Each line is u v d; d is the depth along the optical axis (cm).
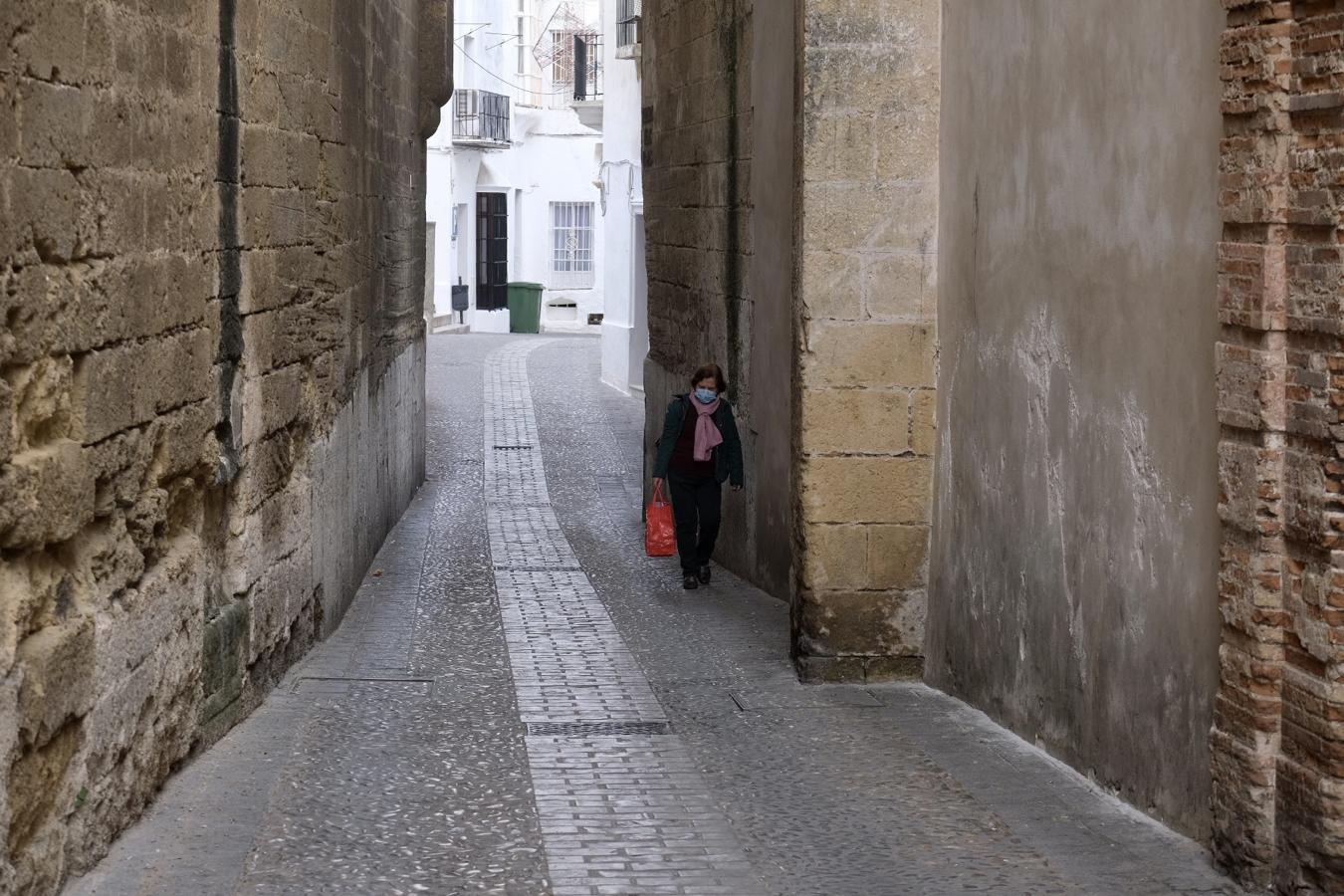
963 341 920
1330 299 547
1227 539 602
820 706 914
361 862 608
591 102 3284
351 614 1149
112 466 585
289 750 757
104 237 573
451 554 1461
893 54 965
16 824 496
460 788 723
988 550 873
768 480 1279
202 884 564
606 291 3072
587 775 757
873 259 972
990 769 766
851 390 977
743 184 1324
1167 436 657
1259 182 577
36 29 502
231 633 777
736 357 1365
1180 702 648
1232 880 601
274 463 866
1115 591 707
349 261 1163
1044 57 786
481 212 4516
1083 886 598
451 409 2636
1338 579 549
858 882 604
